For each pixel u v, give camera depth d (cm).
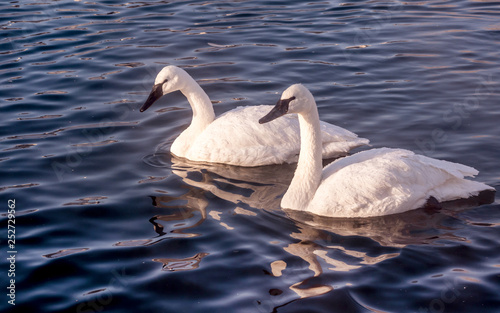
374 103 1294
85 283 769
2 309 720
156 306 722
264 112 1144
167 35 1689
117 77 1451
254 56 1553
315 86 1384
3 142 1172
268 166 1108
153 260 813
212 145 1114
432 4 1891
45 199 980
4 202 970
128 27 1753
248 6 1919
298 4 1930
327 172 961
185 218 920
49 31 1727
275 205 956
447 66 1459
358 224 891
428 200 912
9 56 1562
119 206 959
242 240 855
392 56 1528
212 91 1372
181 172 1080
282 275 771
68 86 1410
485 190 947
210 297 734
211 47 1609
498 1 1891
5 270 795
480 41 1592
